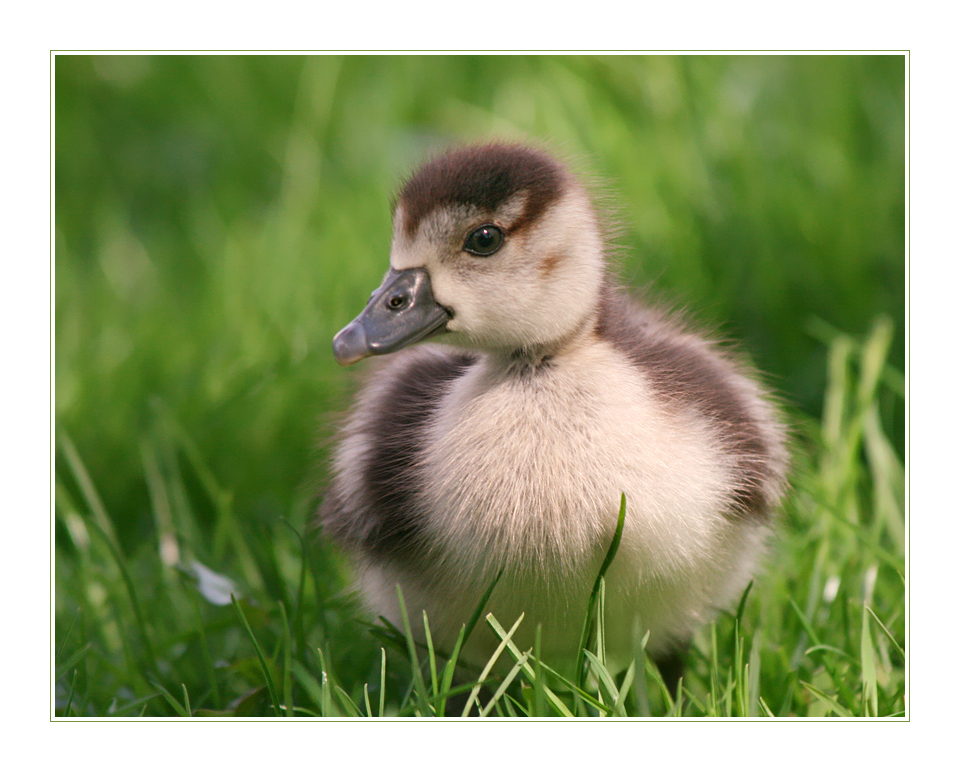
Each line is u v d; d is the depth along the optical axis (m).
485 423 6.27
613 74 12.93
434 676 5.97
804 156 11.93
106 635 7.66
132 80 17.08
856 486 8.80
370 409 7.10
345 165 14.83
